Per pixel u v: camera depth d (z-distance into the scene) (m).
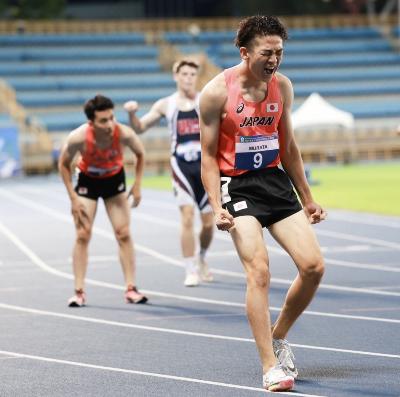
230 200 13.96
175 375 14.59
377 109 117.19
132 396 13.27
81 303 22.11
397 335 17.48
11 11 146.62
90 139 21.53
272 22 13.29
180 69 24.86
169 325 19.30
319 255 13.65
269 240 35.84
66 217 50.69
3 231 43.28
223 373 14.63
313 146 110.25
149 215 49.69
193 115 24.72
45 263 31.23
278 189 14.00
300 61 126.88
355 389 13.32
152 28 135.88
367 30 137.75
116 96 114.00
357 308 20.67
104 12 154.62
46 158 102.38
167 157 103.75
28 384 14.25
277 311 20.52
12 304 22.66
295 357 15.71
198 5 156.75
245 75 13.80
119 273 28.12
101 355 16.38
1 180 94.06
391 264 28.38
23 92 114.38
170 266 29.50
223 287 24.70
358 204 52.31
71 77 117.81
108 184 22.23
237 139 13.89
